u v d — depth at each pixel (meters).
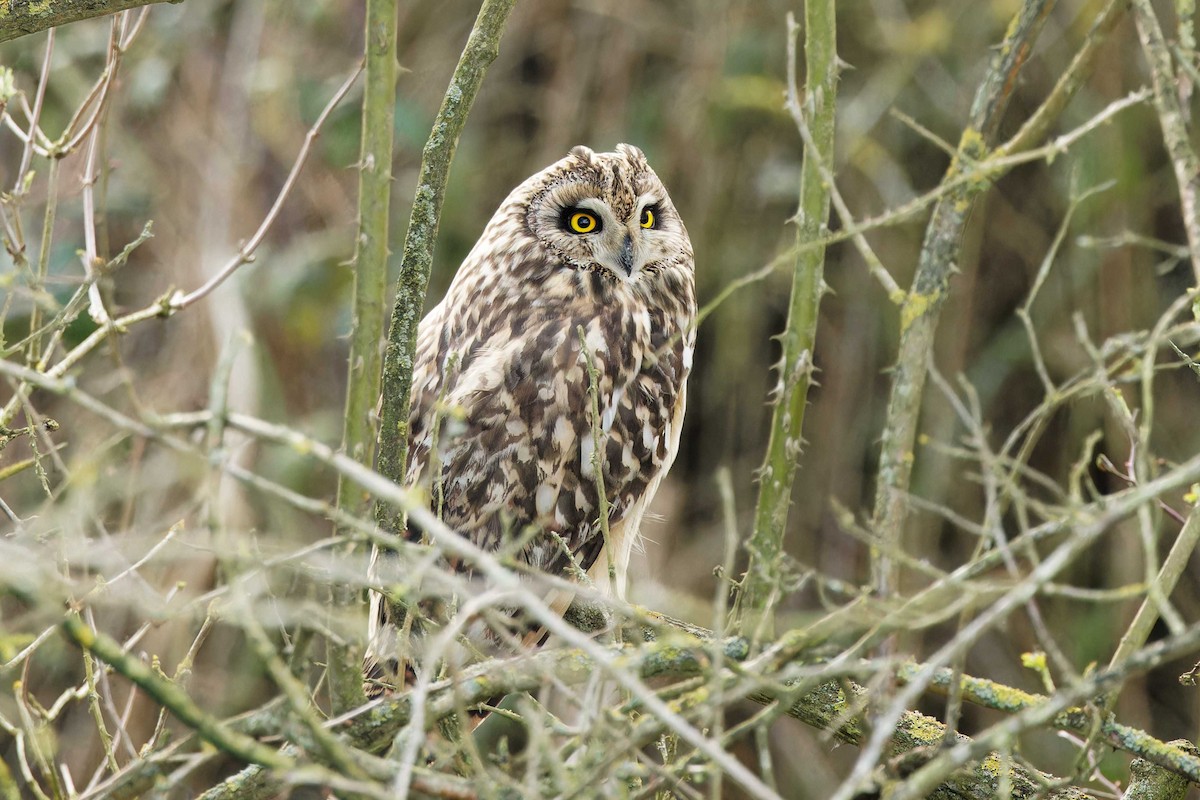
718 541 13.07
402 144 12.90
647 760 5.32
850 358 13.15
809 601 12.98
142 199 12.62
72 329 10.96
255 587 5.35
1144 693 12.01
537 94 13.39
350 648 5.39
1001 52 5.64
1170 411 12.19
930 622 4.61
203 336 12.22
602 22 13.37
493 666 5.38
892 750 6.34
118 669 4.13
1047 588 4.35
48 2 5.96
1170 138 5.27
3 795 4.57
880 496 5.41
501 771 5.36
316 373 12.67
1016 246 12.74
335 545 5.19
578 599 8.29
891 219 5.22
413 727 3.98
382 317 5.35
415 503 4.02
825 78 5.59
